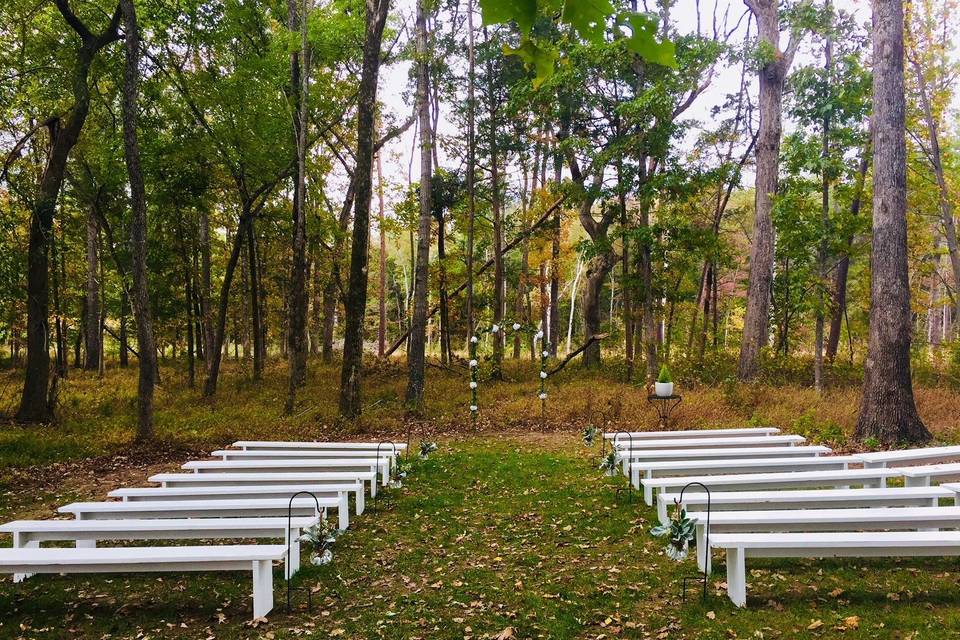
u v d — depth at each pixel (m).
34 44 12.70
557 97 16.11
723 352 19.69
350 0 14.46
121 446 10.24
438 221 22.02
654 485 5.86
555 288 24.33
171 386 18.45
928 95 15.94
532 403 13.57
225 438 10.97
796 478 5.85
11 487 8.05
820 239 13.63
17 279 12.78
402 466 7.73
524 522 6.28
